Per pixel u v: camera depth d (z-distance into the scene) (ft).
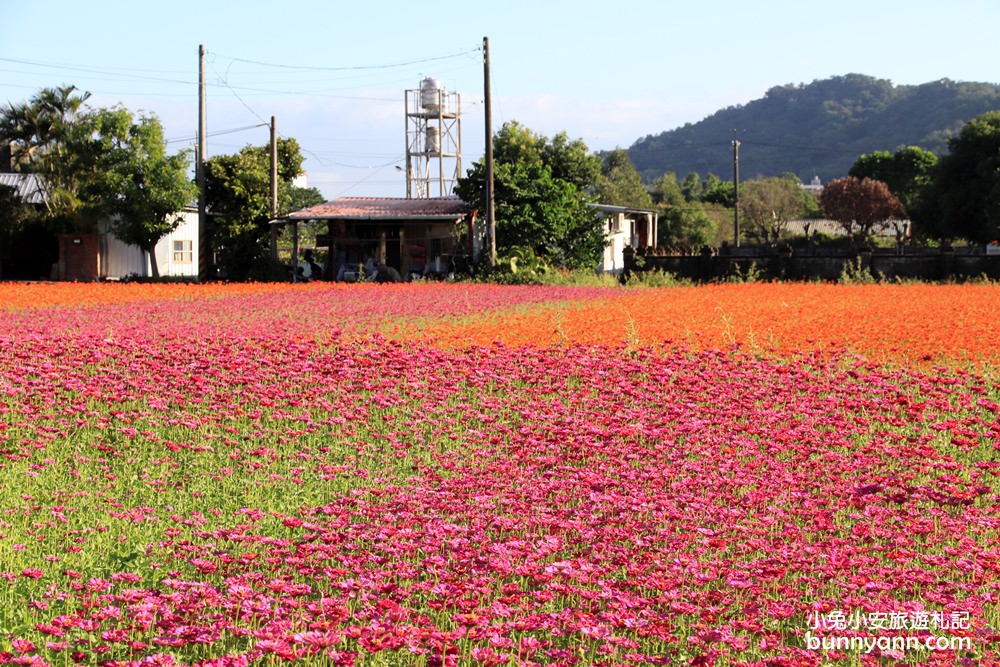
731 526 23.40
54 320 63.87
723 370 44.86
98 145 139.23
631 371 45.29
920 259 110.52
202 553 21.40
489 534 23.45
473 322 64.39
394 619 17.17
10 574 20.01
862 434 34.27
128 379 41.19
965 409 37.42
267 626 17.24
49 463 29.84
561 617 17.84
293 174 158.30
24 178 152.56
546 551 21.15
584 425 33.94
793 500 26.35
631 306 74.95
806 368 45.75
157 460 30.83
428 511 25.27
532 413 36.11
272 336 56.18
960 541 22.59
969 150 201.98
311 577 20.77
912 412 35.01
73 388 38.32
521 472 28.96
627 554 21.42
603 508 25.22
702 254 120.78
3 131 139.74
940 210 207.10
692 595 19.27
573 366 45.62
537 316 67.21
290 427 35.47
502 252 129.49
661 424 34.60
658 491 26.71
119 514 24.82
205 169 144.15
